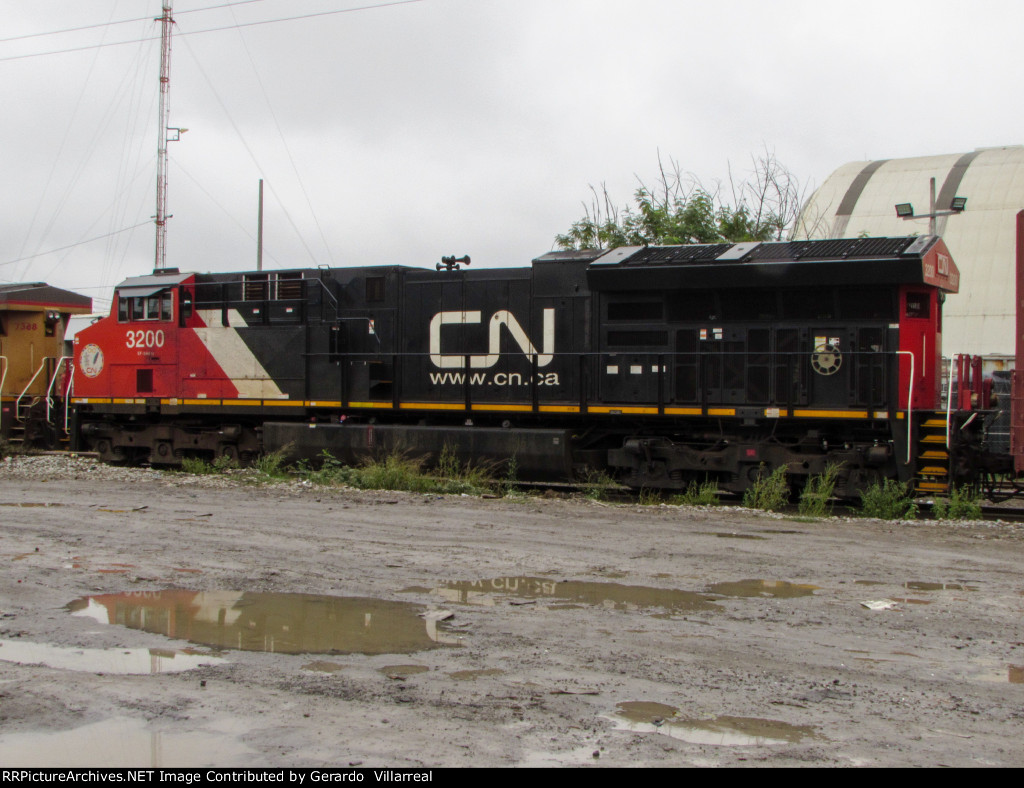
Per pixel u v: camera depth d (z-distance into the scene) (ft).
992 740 15.60
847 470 45.50
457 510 42.24
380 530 36.19
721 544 33.78
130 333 63.72
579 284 51.52
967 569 29.68
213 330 60.90
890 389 44.60
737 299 47.78
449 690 17.70
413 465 52.80
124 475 55.93
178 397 61.98
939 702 17.39
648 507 44.70
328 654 20.07
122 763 14.19
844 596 25.85
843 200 125.08
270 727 15.72
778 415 46.52
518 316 53.01
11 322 74.95
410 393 55.72
